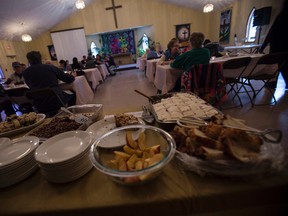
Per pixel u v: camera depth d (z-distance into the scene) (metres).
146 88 4.32
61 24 7.83
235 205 0.41
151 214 0.42
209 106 0.78
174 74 2.33
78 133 0.62
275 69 2.56
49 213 0.42
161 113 0.77
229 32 6.46
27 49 7.41
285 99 2.53
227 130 0.45
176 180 0.45
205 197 0.40
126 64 9.89
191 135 0.48
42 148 0.55
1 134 0.86
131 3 7.78
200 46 2.06
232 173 0.40
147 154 0.51
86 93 2.93
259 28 4.69
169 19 8.02
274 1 4.18
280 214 0.43
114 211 0.41
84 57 7.02
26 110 2.76
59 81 2.45
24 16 5.27
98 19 7.88
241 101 2.64
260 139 0.44
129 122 0.74
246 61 2.17
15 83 3.23
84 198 0.43
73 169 0.48
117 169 0.46
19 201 0.45
